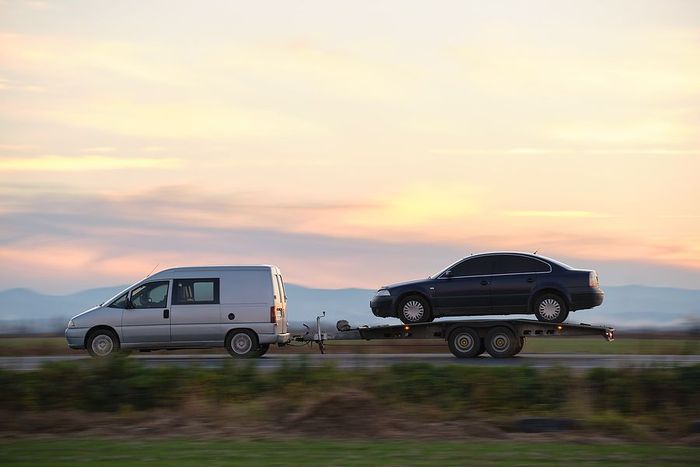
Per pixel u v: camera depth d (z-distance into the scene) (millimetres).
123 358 24297
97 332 37719
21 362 35750
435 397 22578
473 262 38250
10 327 60625
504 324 36906
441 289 38188
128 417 22125
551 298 37250
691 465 16688
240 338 37719
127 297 38031
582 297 37000
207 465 16531
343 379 23500
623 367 23578
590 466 16500
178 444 18875
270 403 22234
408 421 21156
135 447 18500
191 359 39688
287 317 39719
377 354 41000
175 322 37688
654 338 47562
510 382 22656
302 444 18828
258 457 17344
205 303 37812
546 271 37469
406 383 22781
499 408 22312
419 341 49656
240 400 23188
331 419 20906
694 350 33312
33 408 22719
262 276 38031
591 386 22875
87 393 22969
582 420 20906
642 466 16547
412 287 38531
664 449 18406
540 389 22547
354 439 19562
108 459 17156
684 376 22578
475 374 23000
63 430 20938
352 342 50125
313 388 23250
